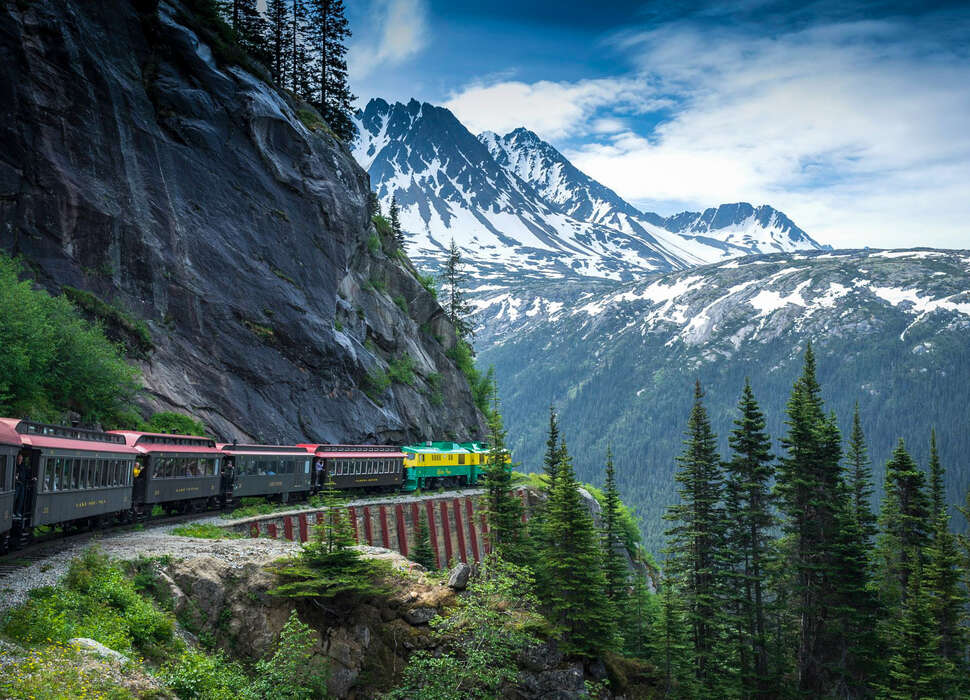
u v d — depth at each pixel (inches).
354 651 1234.0
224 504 1867.6
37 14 2269.9
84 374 1908.2
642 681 1988.2
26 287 1860.2
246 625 1182.9
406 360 3705.7
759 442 2306.8
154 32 2642.7
